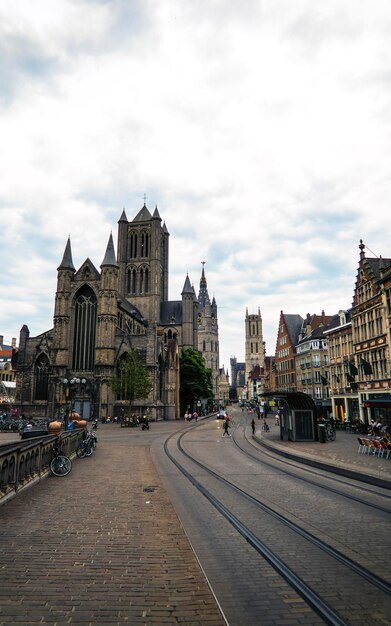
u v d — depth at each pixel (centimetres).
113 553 801
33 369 7738
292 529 982
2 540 866
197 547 846
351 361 4934
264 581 680
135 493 1348
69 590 638
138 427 5700
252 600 612
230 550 834
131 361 6925
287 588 655
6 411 8688
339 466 1873
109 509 1133
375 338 4094
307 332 7856
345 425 4522
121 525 986
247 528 987
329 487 1520
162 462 2238
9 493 1220
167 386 8569
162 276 12394
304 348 7788
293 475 1802
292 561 772
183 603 601
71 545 842
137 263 11394
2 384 11569
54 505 1168
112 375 7344
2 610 572
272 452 2738
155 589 646
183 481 1648
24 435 2795
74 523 996
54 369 7512
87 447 2383
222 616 562
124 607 586
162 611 576
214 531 965
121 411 7344
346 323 5050
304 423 3281
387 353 3869
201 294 19175
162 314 12050
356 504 1249
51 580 673
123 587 651
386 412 3903
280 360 9375
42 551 805
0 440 3281
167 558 781
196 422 7106
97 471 1822
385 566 746
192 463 2202
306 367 7662
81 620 549
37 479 1509
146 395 6669
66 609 577
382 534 945
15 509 1118
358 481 1652
